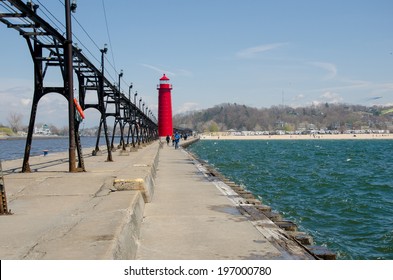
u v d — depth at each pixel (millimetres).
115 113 35094
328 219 17484
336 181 31828
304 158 63500
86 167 20719
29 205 9828
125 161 26109
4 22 13812
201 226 8758
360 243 13656
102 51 25672
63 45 16672
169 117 96312
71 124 17125
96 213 7500
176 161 30641
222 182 16891
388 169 44375
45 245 5238
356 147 118688
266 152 84000
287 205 20562
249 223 9070
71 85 16891
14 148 94750
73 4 16531
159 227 8641
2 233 6680
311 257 6719
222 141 197125
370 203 21609
